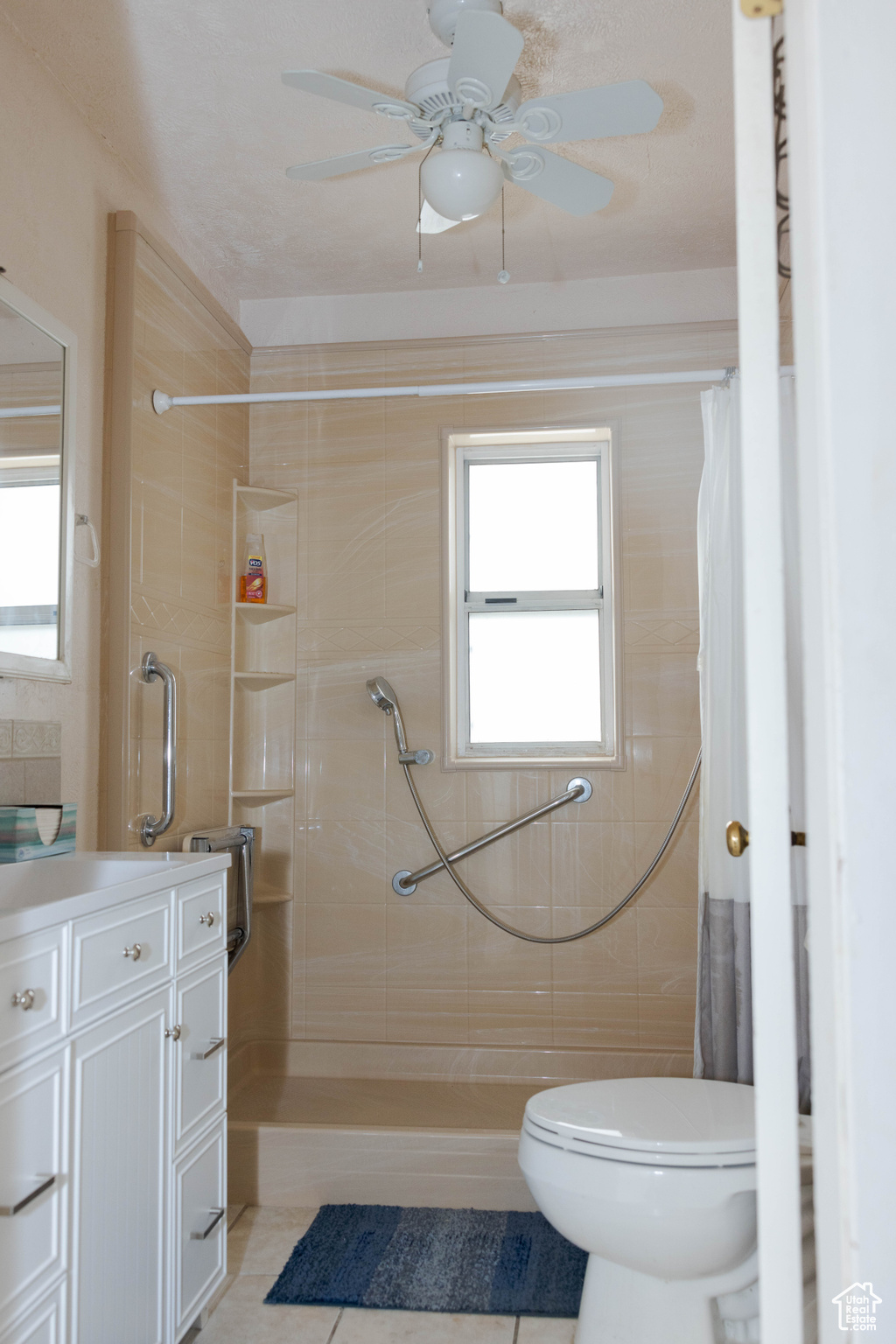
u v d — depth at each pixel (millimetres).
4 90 1940
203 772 2826
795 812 1795
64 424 2086
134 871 1786
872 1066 753
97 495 2289
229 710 3023
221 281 3109
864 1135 752
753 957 832
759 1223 822
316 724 3146
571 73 2156
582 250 2932
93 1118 1389
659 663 3016
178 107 2236
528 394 3109
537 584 3225
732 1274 1612
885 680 771
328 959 3086
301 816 3127
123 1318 1470
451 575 3143
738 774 2053
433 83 1684
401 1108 2691
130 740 2326
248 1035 3047
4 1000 1185
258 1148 2424
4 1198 1172
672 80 2160
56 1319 1280
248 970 3055
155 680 2465
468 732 3205
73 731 2158
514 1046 2984
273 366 3240
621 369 3088
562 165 1834
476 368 3158
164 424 2551
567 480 3238
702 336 3059
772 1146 821
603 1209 1552
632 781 3008
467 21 1470
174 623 2613
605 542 3164
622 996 2973
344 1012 3068
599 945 2990
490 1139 2371
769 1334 816
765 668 833
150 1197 1568
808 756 819
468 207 1766
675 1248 1534
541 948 3008
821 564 787
